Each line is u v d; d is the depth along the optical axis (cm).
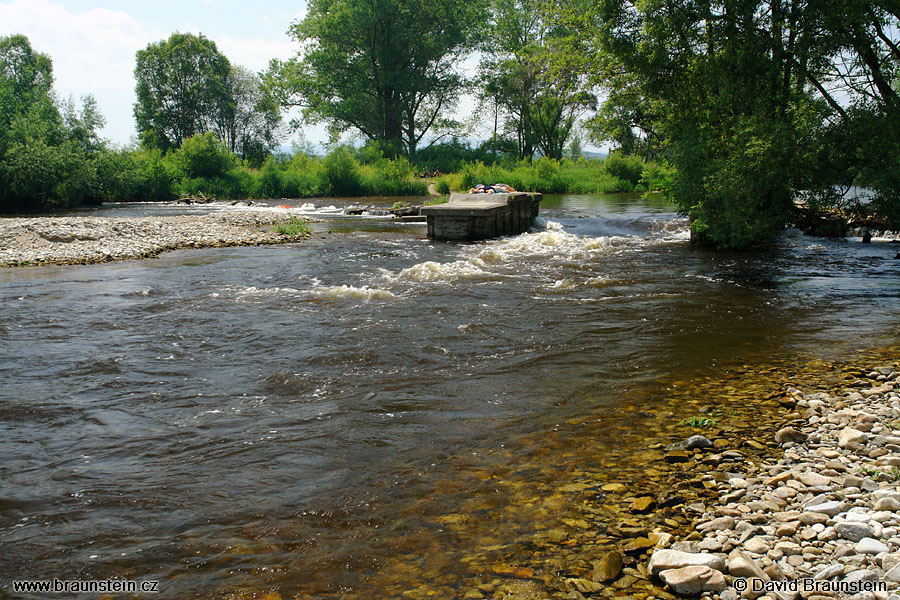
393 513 390
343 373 670
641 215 2622
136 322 895
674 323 870
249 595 314
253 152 7506
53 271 1346
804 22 1409
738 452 459
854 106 1370
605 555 333
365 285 1161
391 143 5856
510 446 485
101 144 4216
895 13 1345
